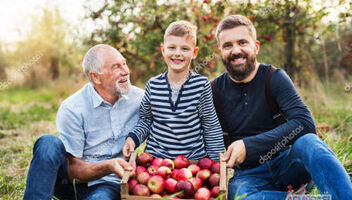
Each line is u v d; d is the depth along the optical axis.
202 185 1.96
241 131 2.27
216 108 2.34
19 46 12.19
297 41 4.80
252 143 1.98
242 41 2.16
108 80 2.21
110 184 2.12
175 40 2.26
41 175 1.83
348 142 3.08
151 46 4.64
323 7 4.04
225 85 2.33
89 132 2.23
